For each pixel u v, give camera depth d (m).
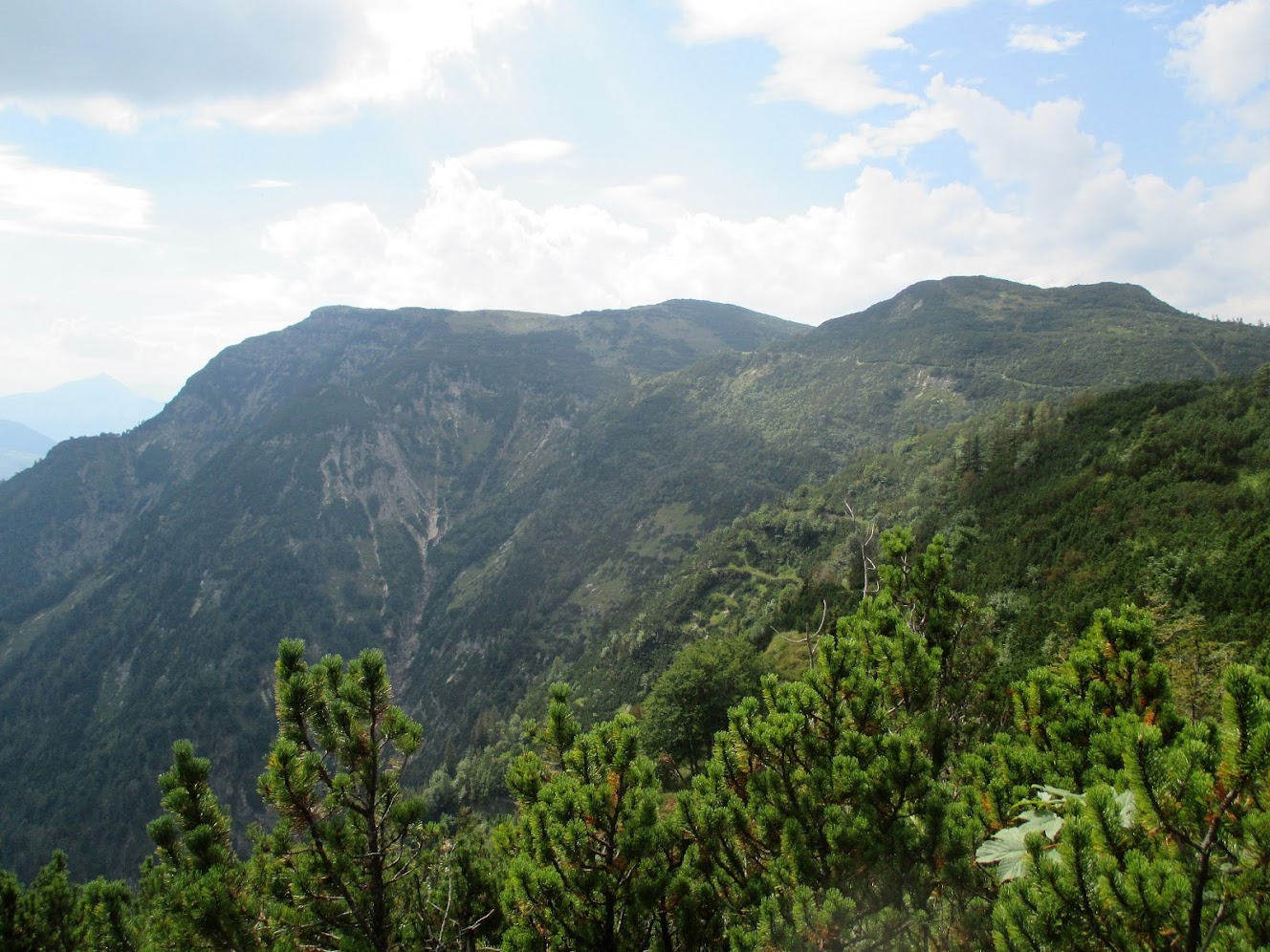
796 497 113.44
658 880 7.09
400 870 8.74
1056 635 33.25
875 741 7.77
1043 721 8.07
